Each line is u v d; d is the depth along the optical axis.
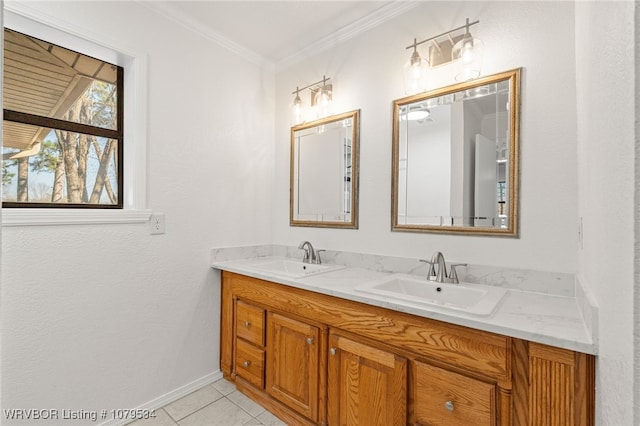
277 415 1.85
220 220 2.31
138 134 1.86
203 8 1.99
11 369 1.44
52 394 1.55
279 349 1.87
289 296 1.82
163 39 1.99
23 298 1.47
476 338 1.17
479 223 1.67
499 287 1.58
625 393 0.54
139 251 1.87
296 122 2.52
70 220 1.59
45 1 1.52
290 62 2.58
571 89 1.42
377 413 1.43
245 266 2.18
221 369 2.29
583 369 0.97
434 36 1.83
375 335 1.44
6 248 1.43
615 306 0.63
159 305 1.96
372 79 2.09
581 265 1.27
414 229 1.88
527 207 1.53
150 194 1.92
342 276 1.87
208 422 1.80
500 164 1.60
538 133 1.50
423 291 1.70
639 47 0.45
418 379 1.31
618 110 0.59
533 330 1.05
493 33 1.63
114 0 1.77
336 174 2.27
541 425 1.04
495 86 1.63
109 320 1.74
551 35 1.48
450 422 1.22
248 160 2.51
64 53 1.71
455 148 1.75
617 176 0.61
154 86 1.94
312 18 2.09
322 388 1.64
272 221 2.69
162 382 1.97
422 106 1.87
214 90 2.27
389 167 2.00
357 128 2.15
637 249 0.45
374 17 2.05
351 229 2.18
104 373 1.72
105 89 1.84
